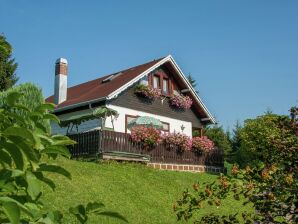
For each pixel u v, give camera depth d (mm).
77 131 22469
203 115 26844
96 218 8781
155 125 21766
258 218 4039
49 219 1592
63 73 25438
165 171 16625
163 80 25266
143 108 23344
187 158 20844
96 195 10969
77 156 17922
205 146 21484
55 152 1776
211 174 20625
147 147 18984
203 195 4637
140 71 23453
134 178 13992
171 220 10594
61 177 11359
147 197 12344
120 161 17312
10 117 1739
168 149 20016
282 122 4133
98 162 16281
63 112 23938
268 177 3854
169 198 12883
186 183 15367
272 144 4102
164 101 24781
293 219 3762
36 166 1584
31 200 1708
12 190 1530
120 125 21828
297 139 4059
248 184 4043
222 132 41781
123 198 11555
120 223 9023
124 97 22406
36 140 1456
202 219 4703
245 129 23250
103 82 25781
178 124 25391
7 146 1417
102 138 17266
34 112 1812
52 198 9469
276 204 3816
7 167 1551
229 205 12891
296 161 3984
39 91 13414
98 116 20406
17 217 1293
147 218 10273
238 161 22969
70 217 8188
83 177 12273
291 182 3766
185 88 26000
